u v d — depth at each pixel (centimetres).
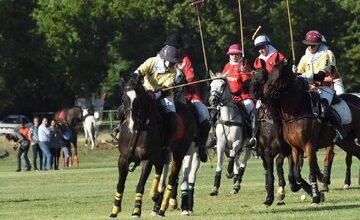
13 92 5941
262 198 1795
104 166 3538
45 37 5947
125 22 6059
